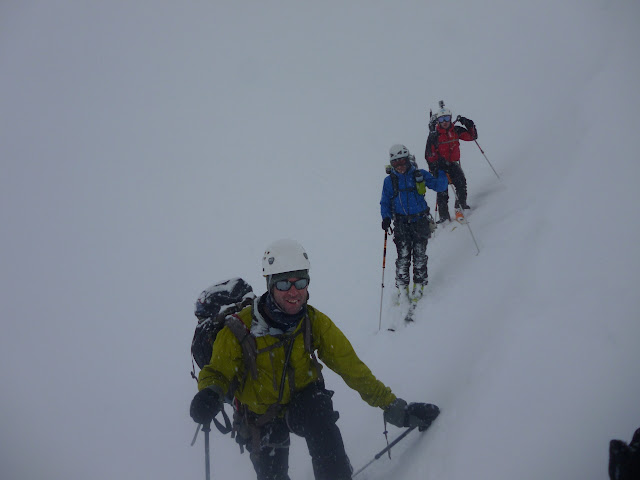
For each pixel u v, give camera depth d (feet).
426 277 18.86
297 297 9.51
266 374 9.90
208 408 9.17
